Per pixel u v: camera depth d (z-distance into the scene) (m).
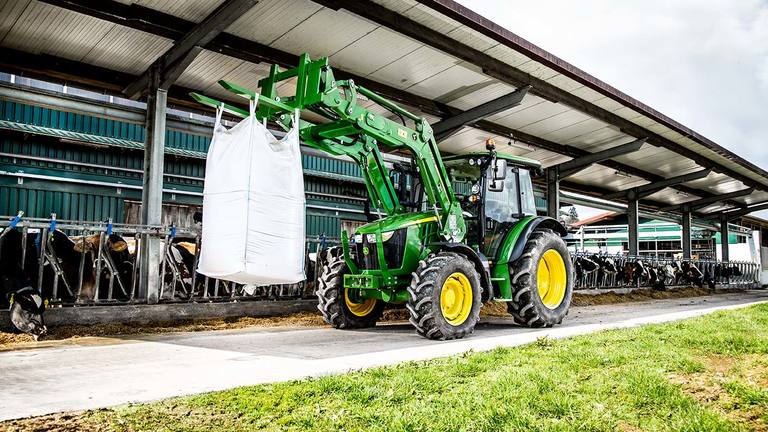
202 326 6.65
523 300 6.81
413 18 7.12
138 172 12.01
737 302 12.40
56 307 6.12
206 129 8.95
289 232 4.37
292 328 6.73
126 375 3.53
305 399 2.85
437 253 6.21
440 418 2.49
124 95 8.39
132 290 6.90
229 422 2.47
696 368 3.65
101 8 6.29
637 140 12.48
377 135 5.86
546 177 14.41
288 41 7.50
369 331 6.45
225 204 4.23
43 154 10.95
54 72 7.59
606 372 3.53
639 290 15.34
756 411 2.80
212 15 6.56
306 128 6.01
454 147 12.64
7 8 6.30
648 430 2.44
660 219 21.95
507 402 2.76
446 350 4.67
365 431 2.34
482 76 8.96
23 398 2.87
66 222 6.35
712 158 15.16
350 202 15.46
